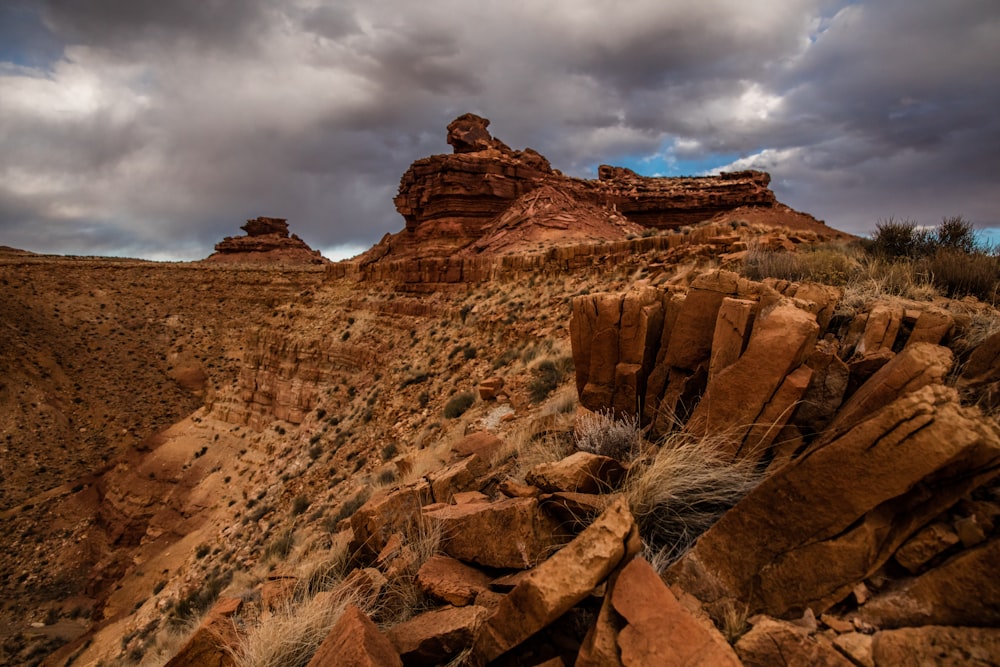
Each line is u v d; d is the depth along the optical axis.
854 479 2.60
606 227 45.50
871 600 2.49
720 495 3.93
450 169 47.78
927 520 2.52
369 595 4.24
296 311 53.62
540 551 3.74
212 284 93.69
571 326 6.80
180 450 47.19
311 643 3.90
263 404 47.91
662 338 6.02
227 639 4.23
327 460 24.83
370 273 49.66
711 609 2.83
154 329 81.62
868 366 4.29
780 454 4.07
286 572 6.22
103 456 55.03
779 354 4.19
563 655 2.88
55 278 84.12
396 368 32.00
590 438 5.44
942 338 5.03
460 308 33.28
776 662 2.39
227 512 31.00
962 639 2.14
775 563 2.79
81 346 72.12
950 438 2.38
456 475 5.91
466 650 3.15
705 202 52.25
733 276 5.31
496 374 20.16
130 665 13.33
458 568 4.05
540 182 49.78
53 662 23.70
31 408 57.09
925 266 9.14
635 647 2.39
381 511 5.56
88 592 33.75
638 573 2.76
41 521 43.09
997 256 9.38
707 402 4.56
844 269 9.77
